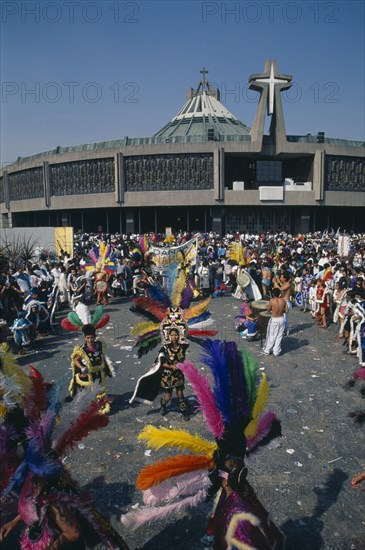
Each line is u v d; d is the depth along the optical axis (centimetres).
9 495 323
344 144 5128
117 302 1586
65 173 5316
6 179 6212
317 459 532
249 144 4816
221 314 1379
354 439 579
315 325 1228
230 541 286
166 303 662
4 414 344
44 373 848
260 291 1614
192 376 360
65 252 2116
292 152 4903
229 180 5416
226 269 1839
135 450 559
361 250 2259
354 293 948
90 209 5359
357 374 482
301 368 863
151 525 420
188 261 1662
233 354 359
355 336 920
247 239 3706
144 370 856
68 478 340
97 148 5028
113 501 456
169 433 343
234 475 311
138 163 4934
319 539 397
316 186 4947
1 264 1559
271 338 938
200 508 443
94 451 557
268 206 5038
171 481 339
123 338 1091
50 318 1155
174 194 4872
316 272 1504
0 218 6681
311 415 650
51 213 5869
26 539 316
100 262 1569
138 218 5222
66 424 355
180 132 6200
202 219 5553
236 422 340
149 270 1600
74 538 311
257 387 366
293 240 3444
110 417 654
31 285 1405
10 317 1330
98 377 658
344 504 446
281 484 480
